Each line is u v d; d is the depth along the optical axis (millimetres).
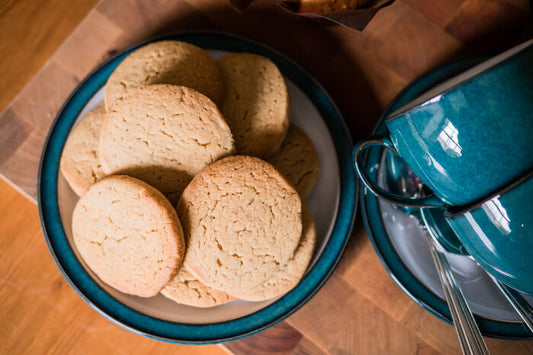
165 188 697
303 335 776
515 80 395
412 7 828
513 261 460
